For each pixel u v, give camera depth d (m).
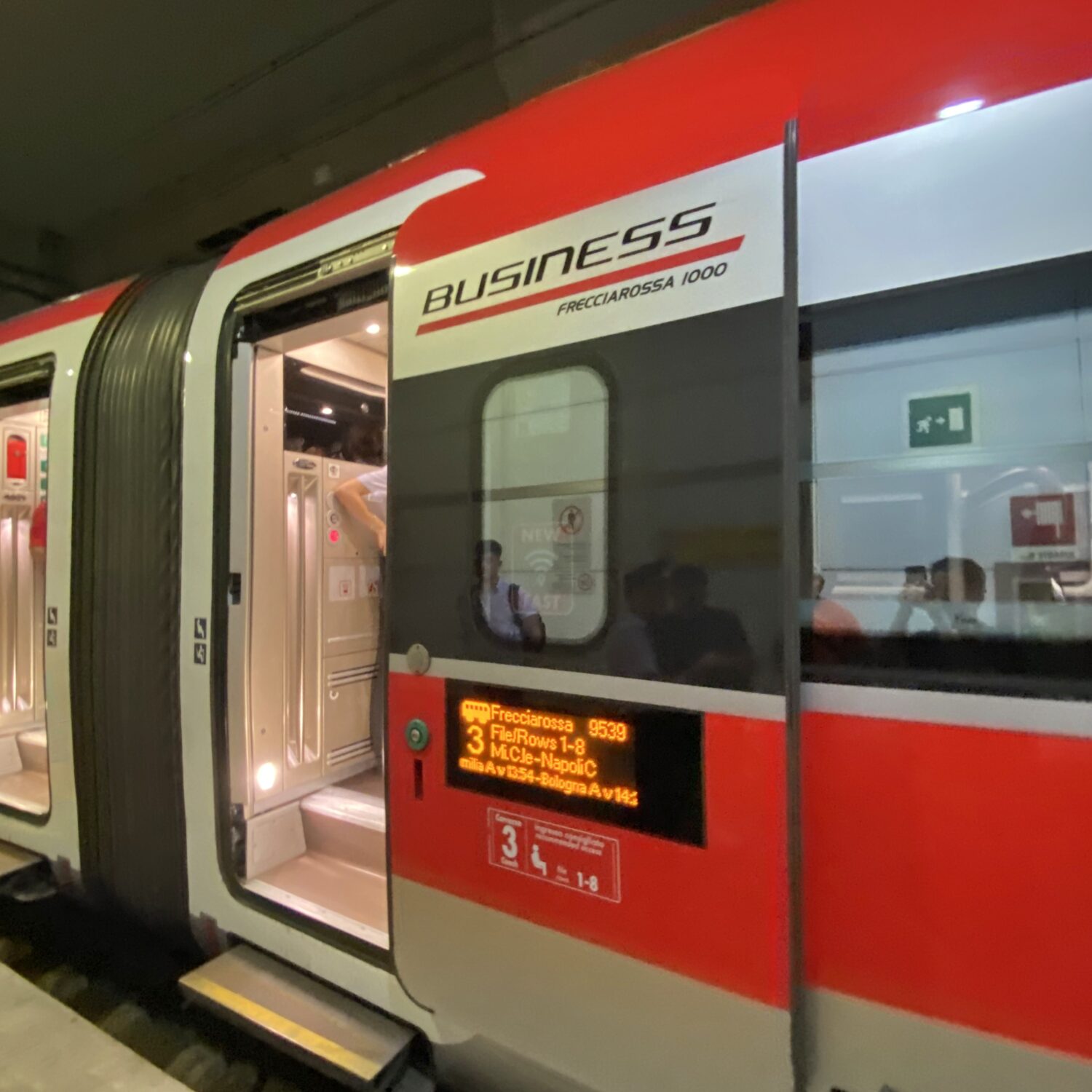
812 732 1.35
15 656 4.23
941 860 1.23
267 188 5.46
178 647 2.54
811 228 1.40
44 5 3.82
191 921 2.55
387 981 1.99
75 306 3.20
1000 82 1.26
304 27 3.99
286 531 2.86
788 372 1.36
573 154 1.72
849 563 1.35
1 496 4.20
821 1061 1.33
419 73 4.21
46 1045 2.23
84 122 4.88
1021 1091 1.16
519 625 1.69
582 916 1.57
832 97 1.41
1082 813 1.13
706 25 1.93
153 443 2.63
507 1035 1.69
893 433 1.32
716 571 1.42
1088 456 1.18
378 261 2.07
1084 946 1.12
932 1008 1.23
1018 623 1.21
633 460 1.54
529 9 3.62
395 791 1.89
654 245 1.54
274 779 2.78
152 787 2.60
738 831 1.37
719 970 1.38
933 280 1.29
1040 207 1.22
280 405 2.81
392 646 1.92
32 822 3.08
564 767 1.60
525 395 1.71
